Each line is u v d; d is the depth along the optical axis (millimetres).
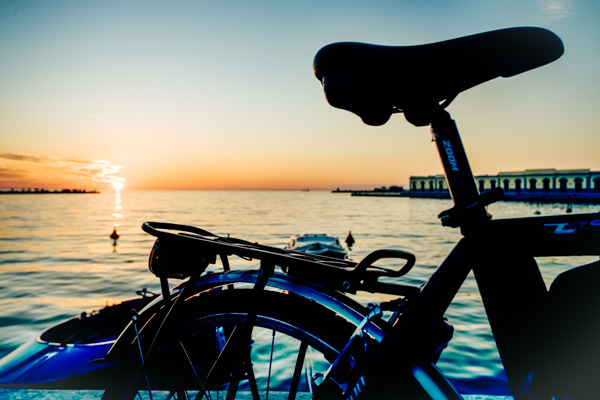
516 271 967
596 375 924
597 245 932
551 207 90438
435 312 979
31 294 15297
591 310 935
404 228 51000
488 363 7426
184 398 1405
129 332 1179
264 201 179125
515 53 882
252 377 1180
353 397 1032
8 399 1756
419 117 996
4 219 67312
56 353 2213
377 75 930
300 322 1164
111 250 29953
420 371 982
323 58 937
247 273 1143
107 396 1136
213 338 1521
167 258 1057
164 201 177375
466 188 975
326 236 26875
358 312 1074
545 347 958
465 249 979
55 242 35531
